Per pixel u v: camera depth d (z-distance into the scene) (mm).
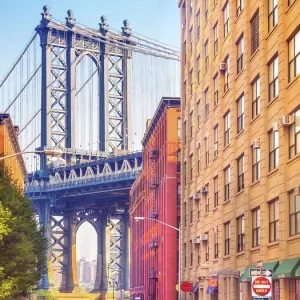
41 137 197125
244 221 55000
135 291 147250
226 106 62062
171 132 99312
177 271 97125
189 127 81938
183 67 87750
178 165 98938
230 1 60125
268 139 49219
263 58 49750
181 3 89188
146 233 126375
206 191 70438
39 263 69312
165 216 99375
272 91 48594
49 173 190000
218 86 65062
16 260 56594
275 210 47688
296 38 43375
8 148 97625
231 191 59219
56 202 197875
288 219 44594
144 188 131125
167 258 97188
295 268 41312
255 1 52500
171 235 97688
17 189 68062
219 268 63625
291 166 43969
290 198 44406
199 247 75438
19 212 63094
